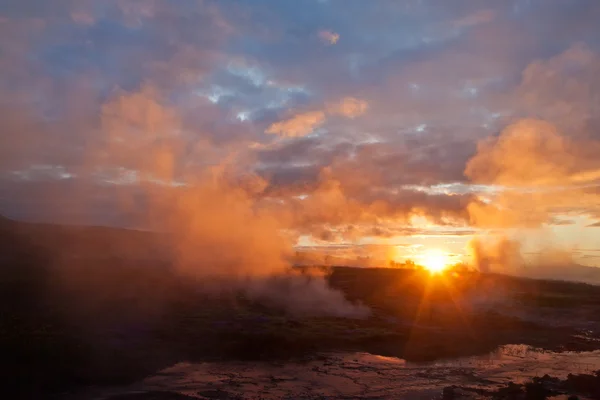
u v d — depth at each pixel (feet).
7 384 42.98
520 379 51.93
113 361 50.78
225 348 59.47
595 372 53.21
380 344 66.85
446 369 55.67
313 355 60.23
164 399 42.55
